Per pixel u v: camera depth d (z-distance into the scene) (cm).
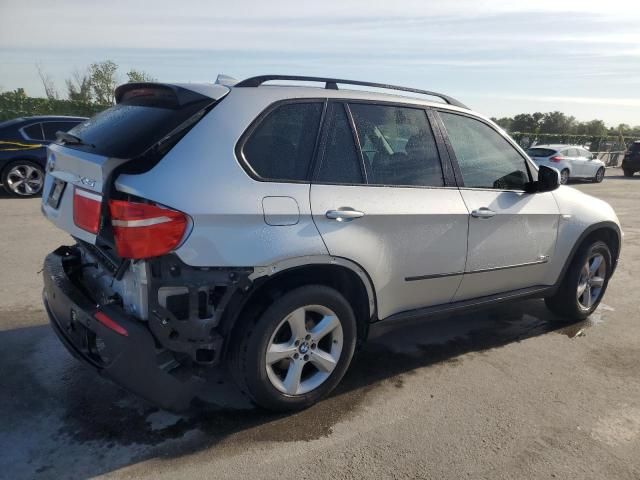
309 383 318
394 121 344
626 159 2347
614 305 544
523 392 354
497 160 398
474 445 293
